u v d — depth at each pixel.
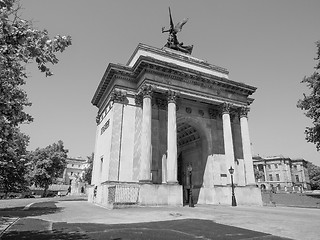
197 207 38.00
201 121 54.19
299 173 183.00
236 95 55.88
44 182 107.62
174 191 40.12
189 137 60.44
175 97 46.75
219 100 53.06
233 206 42.50
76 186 144.25
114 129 44.88
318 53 54.19
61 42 10.37
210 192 50.12
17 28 9.73
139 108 47.78
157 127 47.28
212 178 51.06
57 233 14.88
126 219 23.02
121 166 43.31
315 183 169.00
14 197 101.88
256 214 27.41
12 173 41.88
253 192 48.78
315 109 51.41
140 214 27.22
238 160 55.62
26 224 18.64
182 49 62.84
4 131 12.91
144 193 38.38
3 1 9.37
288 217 24.55
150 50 54.59
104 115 56.41
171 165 42.06
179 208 34.88
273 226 18.70
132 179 43.22
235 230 16.69
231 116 58.47
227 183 49.31
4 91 11.37
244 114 55.31
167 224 19.36
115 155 43.44
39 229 16.28
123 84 48.47
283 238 13.88
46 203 46.97
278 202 59.94
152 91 45.38
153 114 47.84
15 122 13.19
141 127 46.56
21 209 34.59
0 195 94.06
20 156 41.12
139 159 44.66
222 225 18.94
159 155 46.06
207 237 14.34
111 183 41.41
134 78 49.44
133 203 36.53
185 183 59.75
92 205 43.16
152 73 46.62
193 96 49.72
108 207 36.09
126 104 47.38
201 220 21.77
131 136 45.72
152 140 46.06
